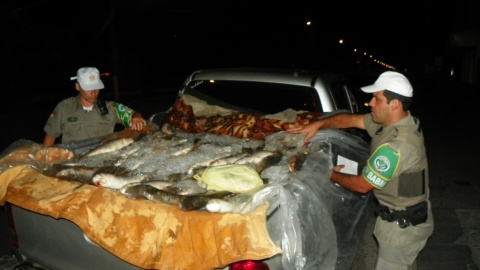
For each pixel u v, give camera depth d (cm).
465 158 859
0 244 466
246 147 346
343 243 307
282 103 420
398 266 287
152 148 344
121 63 2473
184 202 228
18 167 290
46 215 261
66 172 274
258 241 199
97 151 336
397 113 269
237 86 441
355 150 367
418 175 269
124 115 406
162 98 2205
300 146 330
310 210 246
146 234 225
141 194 234
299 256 226
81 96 400
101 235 233
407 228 277
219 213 214
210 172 262
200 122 391
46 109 1675
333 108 407
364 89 277
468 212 558
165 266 213
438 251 452
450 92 2619
